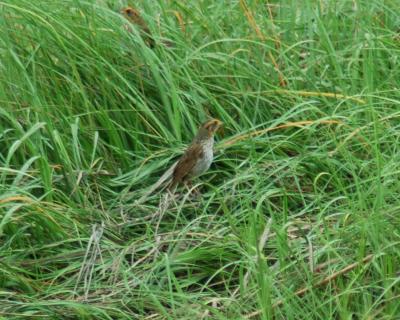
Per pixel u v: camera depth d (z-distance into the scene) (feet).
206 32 45.65
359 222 33.83
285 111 42.06
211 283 34.27
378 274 32.81
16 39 42.68
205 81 43.09
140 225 37.37
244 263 33.47
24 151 39.60
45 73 41.93
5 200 34.96
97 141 40.50
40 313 32.50
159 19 45.27
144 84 42.63
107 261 34.96
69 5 44.14
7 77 41.29
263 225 34.86
